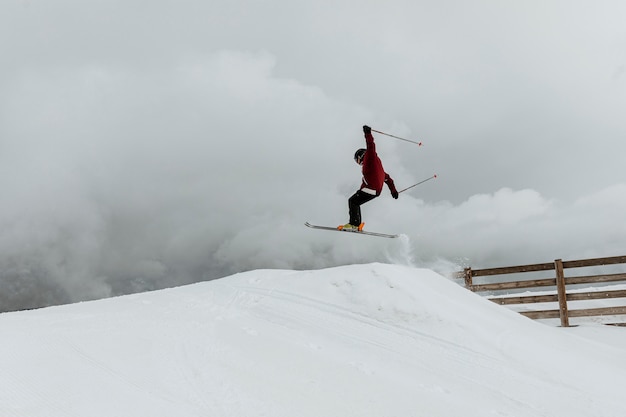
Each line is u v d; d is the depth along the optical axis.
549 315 11.15
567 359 6.80
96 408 4.21
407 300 8.22
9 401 4.32
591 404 5.38
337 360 6.27
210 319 8.18
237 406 4.50
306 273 10.20
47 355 5.86
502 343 7.14
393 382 5.60
